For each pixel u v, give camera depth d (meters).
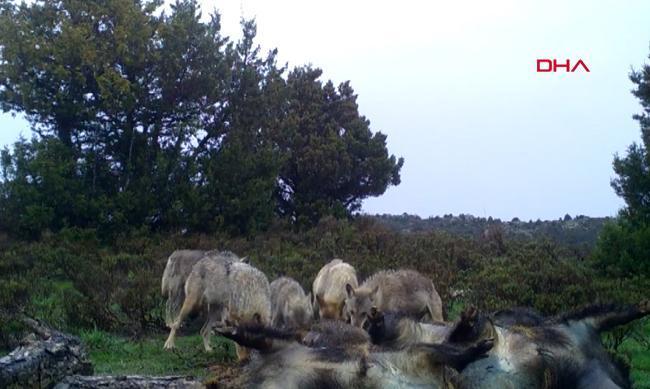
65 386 8.19
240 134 30.31
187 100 29.56
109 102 27.38
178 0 29.92
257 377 4.65
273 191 32.41
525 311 6.29
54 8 28.89
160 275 18.98
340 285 14.05
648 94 25.53
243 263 12.99
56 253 21.70
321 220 30.27
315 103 36.44
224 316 12.55
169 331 14.24
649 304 6.04
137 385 8.08
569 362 5.78
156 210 27.48
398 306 11.93
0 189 27.34
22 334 11.64
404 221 45.62
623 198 22.66
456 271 19.73
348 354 4.73
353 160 35.97
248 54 31.66
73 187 27.20
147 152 28.66
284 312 13.02
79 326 13.62
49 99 28.06
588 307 6.11
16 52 27.80
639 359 11.26
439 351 4.70
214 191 28.41
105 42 28.25
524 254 22.48
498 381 5.52
